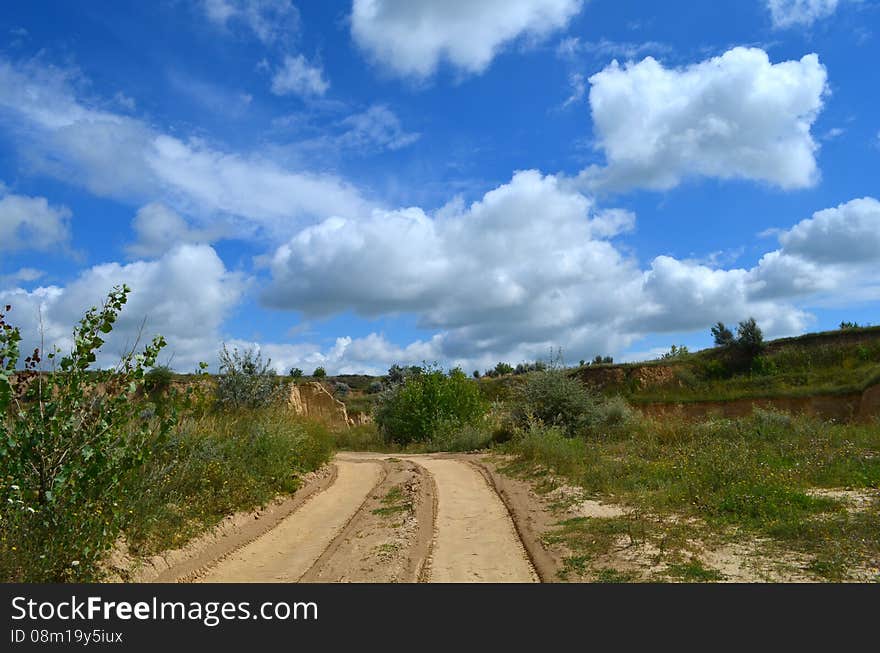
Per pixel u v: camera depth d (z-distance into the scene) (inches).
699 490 462.0
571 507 463.2
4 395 311.4
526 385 1043.9
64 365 336.8
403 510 492.1
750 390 1560.0
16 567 289.4
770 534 363.3
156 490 417.4
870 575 286.4
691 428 844.0
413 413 1300.4
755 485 448.1
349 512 522.6
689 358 1879.9
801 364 1672.0
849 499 437.4
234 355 934.4
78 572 303.7
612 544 350.9
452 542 392.5
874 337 1660.9
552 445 722.8
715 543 347.3
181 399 412.8
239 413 799.1
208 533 413.4
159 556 354.9
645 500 464.8
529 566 335.6
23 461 320.2
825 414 1312.7
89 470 336.2
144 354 370.9
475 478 665.0
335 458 928.3
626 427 931.3
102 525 323.0
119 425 358.0
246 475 543.2
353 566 348.2
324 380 3009.4
